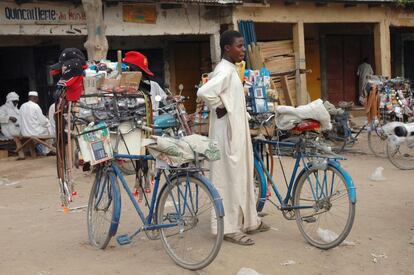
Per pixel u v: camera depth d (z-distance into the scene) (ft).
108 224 15.81
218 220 13.12
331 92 61.21
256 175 17.76
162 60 51.34
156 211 14.69
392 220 18.16
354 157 32.83
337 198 15.78
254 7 43.78
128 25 39.96
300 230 16.03
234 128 15.08
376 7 51.42
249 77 23.65
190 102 53.11
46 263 14.78
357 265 14.17
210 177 15.53
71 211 20.88
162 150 13.39
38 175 30.04
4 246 16.53
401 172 27.53
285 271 13.76
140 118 15.43
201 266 13.56
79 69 15.16
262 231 17.03
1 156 37.52
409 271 13.76
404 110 33.86
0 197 24.34
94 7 31.27
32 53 45.37
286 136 17.25
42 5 36.35
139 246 15.96
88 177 27.94
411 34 66.44
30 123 36.27
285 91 44.45
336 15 48.91
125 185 15.23
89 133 14.78
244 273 13.05
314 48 59.82
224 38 15.39
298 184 16.06
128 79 15.84
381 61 52.31
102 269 14.10
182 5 42.14
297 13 46.44
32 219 19.88
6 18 35.09
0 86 49.70
